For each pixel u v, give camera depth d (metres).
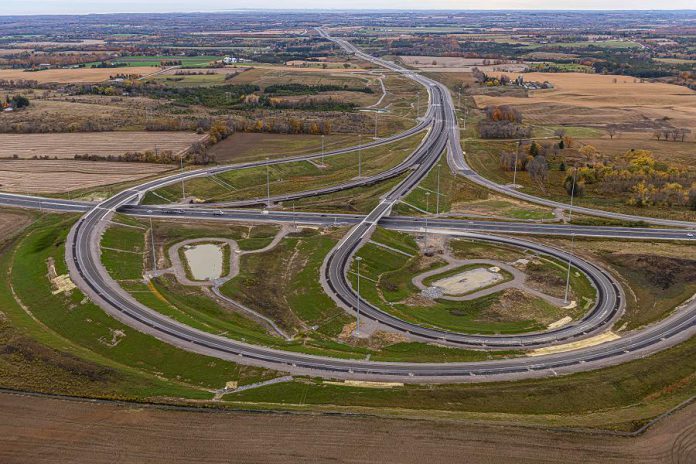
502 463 80.62
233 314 131.25
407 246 168.88
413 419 89.19
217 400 95.88
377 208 197.38
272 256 161.12
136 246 165.12
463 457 81.69
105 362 106.94
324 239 169.00
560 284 146.50
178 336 116.12
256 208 199.75
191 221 184.62
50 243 160.88
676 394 99.75
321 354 112.50
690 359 111.06
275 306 136.25
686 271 150.62
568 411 96.44
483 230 181.62
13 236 169.75
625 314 132.50
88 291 131.75
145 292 136.12
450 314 132.38
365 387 101.00
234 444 83.88
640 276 150.50
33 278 140.88
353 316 129.88
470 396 99.06
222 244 168.50
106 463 80.00
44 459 80.50
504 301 137.88
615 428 87.81
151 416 89.56
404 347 117.56
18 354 105.31
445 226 184.50
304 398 97.62
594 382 103.69
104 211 185.25
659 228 182.62
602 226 185.12
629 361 111.69
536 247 168.38
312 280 145.62
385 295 141.12
